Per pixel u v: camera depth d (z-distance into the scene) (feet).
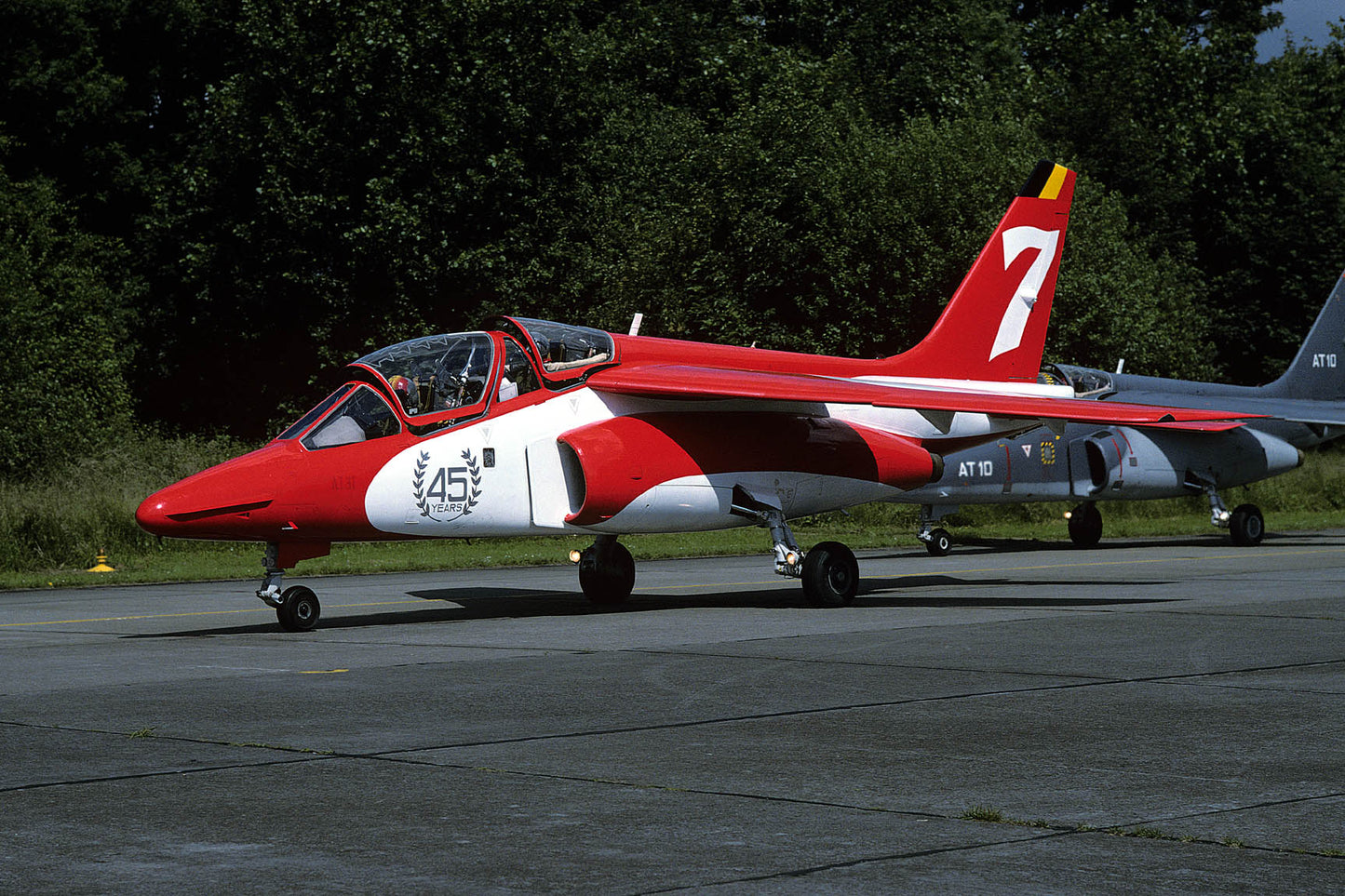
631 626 53.11
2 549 91.81
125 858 21.33
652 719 32.89
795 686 37.81
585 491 55.06
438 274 143.84
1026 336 71.67
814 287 131.85
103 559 92.43
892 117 185.47
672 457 57.57
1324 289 214.28
